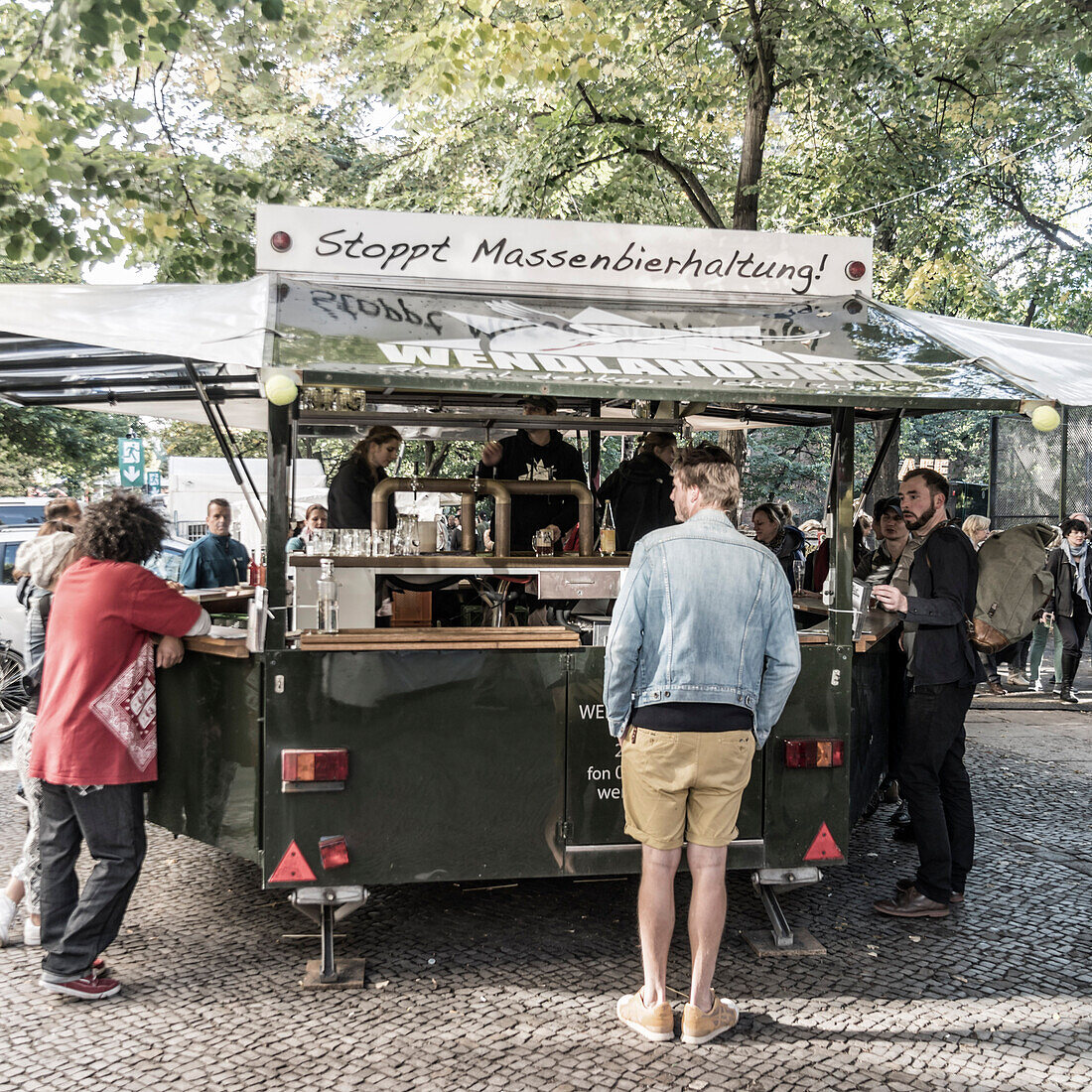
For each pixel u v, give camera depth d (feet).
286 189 24.76
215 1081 9.59
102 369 15.07
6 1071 9.72
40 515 34.45
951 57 31.30
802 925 13.61
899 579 14.73
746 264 14.80
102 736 11.09
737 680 10.36
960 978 12.01
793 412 20.92
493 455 18.11
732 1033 10.61
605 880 15.42
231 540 25.76
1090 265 47.03
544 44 24.82
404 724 11.77
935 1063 10.03
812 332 13.96
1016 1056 10.19
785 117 43.88
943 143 36.27
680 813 10.44
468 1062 9.98
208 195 23.43
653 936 10.48
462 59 25.31
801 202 41.57
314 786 11.53
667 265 14.60
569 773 12.16
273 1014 10.97
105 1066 9.84
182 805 12.51
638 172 37.70
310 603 13.06
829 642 12.92
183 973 12.00
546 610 14.39
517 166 34.96
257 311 12.33
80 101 21.91
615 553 15.64
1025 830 18.16
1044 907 14.35
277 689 11.46
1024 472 37.99
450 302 13.65
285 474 11.45
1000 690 32.58
